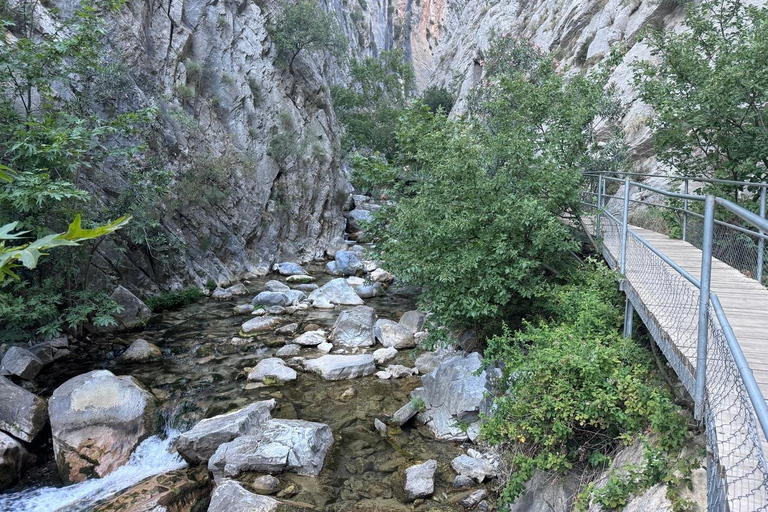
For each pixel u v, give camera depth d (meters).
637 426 4.76
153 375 9.85
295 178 26.03
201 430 7.32
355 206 34.75
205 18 23.95
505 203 8.31
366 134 43.81
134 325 12.95
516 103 11.85
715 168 9.04
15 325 9.81
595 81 12.27
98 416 7.37
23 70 9.69
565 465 5.03
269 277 21.11
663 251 8.41
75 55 10.43
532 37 36.09
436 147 10.10
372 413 8.39
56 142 8.93
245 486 6.32
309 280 19.83
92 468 6.88
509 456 6.06
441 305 8.48
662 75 9.75
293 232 25.14
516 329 8.89
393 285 18.91
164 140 18.53
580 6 29.17
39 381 9.25
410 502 6.12
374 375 9.95
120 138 15.57
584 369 5.09
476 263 7.96
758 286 6.11
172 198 17.42
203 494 6.43
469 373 7.95
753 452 2.84
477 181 8.73
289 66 29.92
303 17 28.52
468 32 60.28
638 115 16.97
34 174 8.72
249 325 12.91
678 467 3.93
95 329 12.18
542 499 5.27
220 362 10.66
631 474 4.18
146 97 18.27
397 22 95.88
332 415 8.34
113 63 14.29
